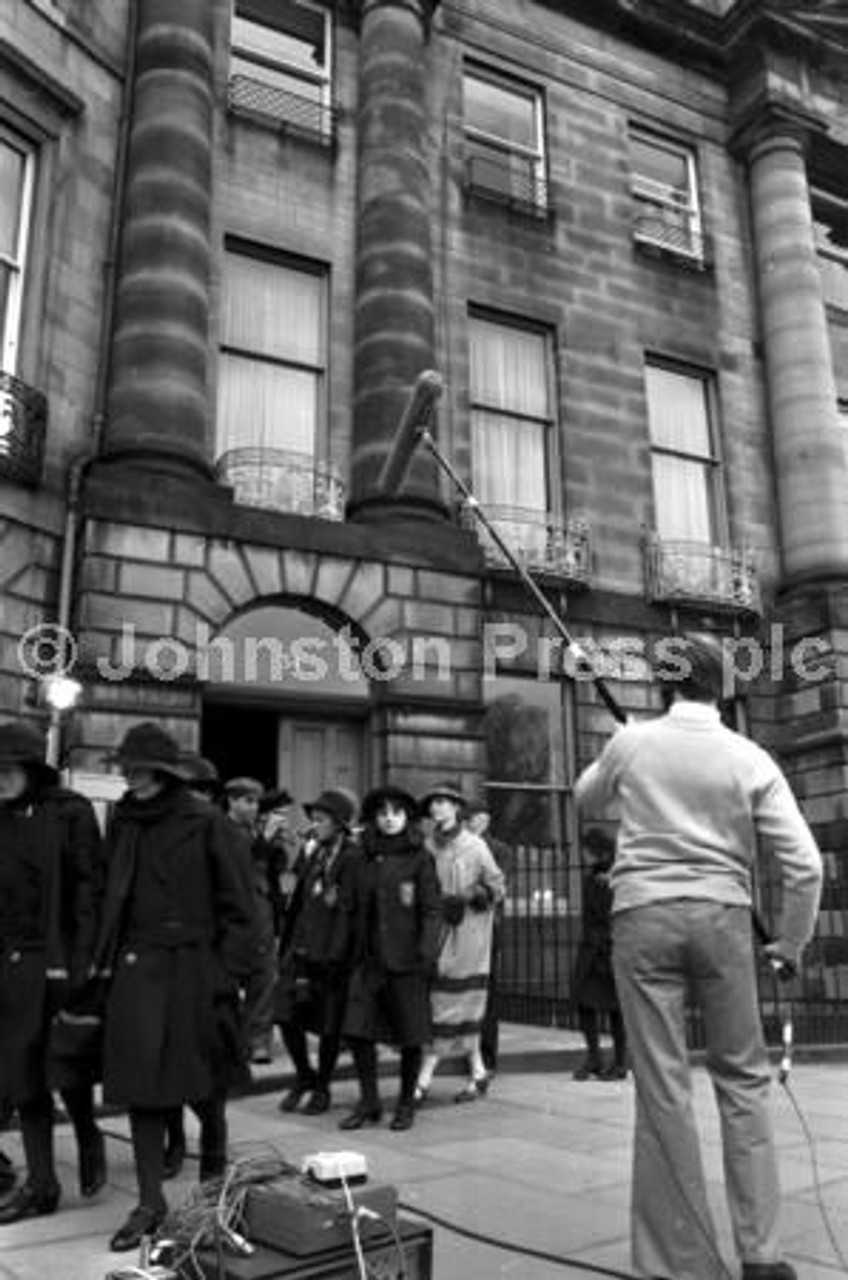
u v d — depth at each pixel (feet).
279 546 41.29
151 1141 14.89
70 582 37.65
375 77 50.44
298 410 46.83
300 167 48.75
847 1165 19.44
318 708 42.75
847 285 64.80
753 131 61.52
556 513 51.39
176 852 15.87
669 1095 12.77
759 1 60.34
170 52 44.45
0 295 39.60
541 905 41.11
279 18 51.21
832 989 46.52
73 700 35.06
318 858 24.44
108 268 42.65
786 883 13.25
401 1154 19.92
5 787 16.44
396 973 22.47
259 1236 10.68
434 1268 13.66
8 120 40.27
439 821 26.53
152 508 39.04
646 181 59.93
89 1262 13.84
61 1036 15.49
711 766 13.55
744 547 55.88
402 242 47.91
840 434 57.82
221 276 45.88
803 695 53.26
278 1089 26.63
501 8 56.75
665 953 13.04
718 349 58.39
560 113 57.21
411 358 46.73
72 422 40.04
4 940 16.14
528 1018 38.68
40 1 41.52
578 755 48.11
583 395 53.26
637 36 60.64
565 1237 15.02
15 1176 17.13
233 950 15.85
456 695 43.50
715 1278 12.37
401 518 44.39
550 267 54.19
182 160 43.29
